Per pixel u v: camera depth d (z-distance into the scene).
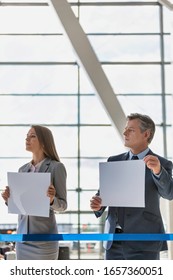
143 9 9.71
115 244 2.02
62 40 9.77
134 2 9.61
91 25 9.73
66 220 9.61
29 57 9.84
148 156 1.87
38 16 9.69
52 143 2.27
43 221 2.11
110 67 9.71
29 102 9.93
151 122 2.07
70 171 9.69
